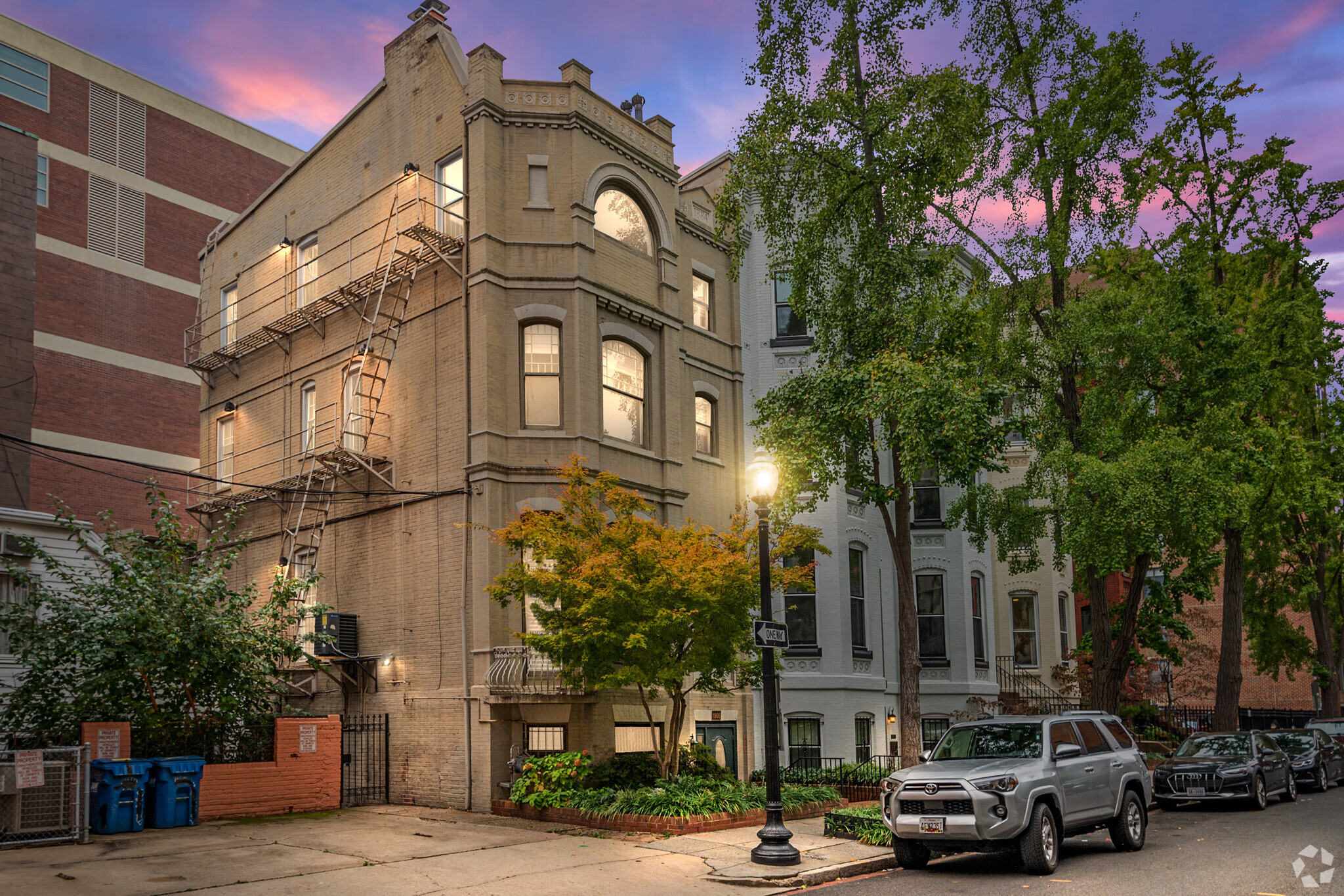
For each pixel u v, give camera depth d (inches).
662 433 885.8
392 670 813.9
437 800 757.3
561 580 669.3
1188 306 825.5
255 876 474.3
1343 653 1306.6
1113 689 840.3
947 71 682.2
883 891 451.2
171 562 728.3
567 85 843.4
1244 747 813.2
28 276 956.0
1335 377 1141.7
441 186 856.3
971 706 1045.2
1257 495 970.7
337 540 892.6
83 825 558.6
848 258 716.7
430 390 825.5
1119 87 782.5
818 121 676.1
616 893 453.7
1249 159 1013.8
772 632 547.5
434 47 878.4
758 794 695.1
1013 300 848.3
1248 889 426.6
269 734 743.7
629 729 806.5
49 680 666.2
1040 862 478.0
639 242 902.4
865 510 1021.2
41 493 1584.6
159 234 1822.1
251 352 1056.8
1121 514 727.1
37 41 1699.1
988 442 620.1
